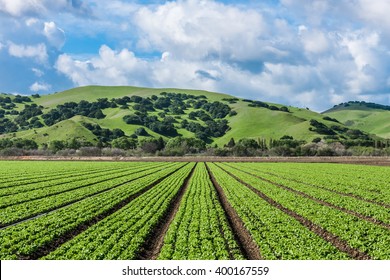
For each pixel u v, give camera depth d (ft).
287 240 74.02
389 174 200.95
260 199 119.34
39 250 73.10
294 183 162.30
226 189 144.87
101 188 150.20
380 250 68.80
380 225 88.74
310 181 169.68
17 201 120.37
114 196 129.59
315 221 89.92
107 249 70.33
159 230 86.94
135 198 125.59
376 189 142.82
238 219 95.55
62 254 68.90
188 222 89.45
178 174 212.23
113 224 87.92
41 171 232.32
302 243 72.64
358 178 181.78
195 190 142.61
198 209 102.78
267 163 316.60
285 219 90.94
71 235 83.97
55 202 119.14
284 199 120.16
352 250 72.08
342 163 304.30
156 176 197.88
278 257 67.41
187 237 77.15
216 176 196.34
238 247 72.28
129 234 79.15
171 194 129.80
